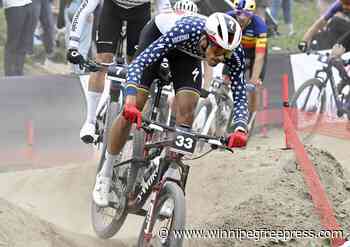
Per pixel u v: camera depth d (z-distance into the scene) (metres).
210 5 27.48
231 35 11.17
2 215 11.84
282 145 24.34
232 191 15.67
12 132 21.86
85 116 23.00
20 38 25.06
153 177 12.24
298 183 15.08
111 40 16.11
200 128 21.48
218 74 24.22
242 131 11.79
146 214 13.00
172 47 11.90
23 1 24.64
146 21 16.19
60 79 22.58
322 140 24.56
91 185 18.77
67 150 22.73
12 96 21.83
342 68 24.19
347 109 24.33
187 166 11.90
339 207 14.77
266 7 30.00
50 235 12.42
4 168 21.77
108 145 13.23
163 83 12.80
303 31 33.22
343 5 22.52
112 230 13.76
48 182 19.27
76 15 15.70
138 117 11.16
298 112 23.36
